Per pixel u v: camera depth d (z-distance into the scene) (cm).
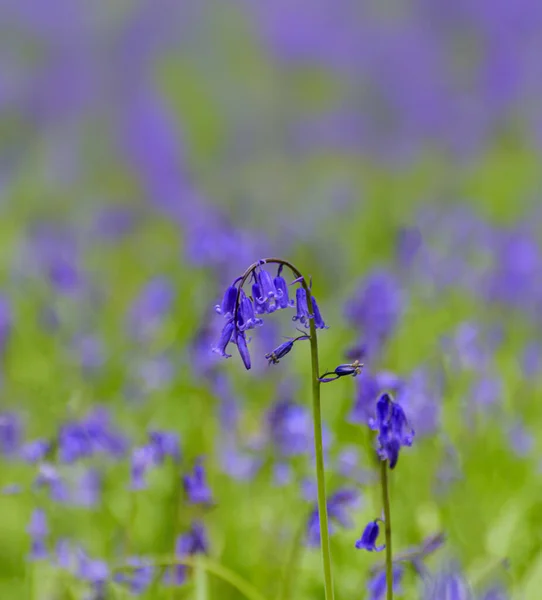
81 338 996
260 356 851
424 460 684
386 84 2639
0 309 935
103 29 2923
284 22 3003
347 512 578
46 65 2686
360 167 2386
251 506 673
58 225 1650
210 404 773
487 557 587
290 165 2427
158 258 1397
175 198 1834
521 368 886
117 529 622
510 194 1900
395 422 368
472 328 825
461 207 1333
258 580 588
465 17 2803
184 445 734
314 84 2828
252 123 2588
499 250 1111
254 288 358
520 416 771
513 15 2684
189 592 524
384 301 842
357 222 1623
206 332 723
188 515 598
